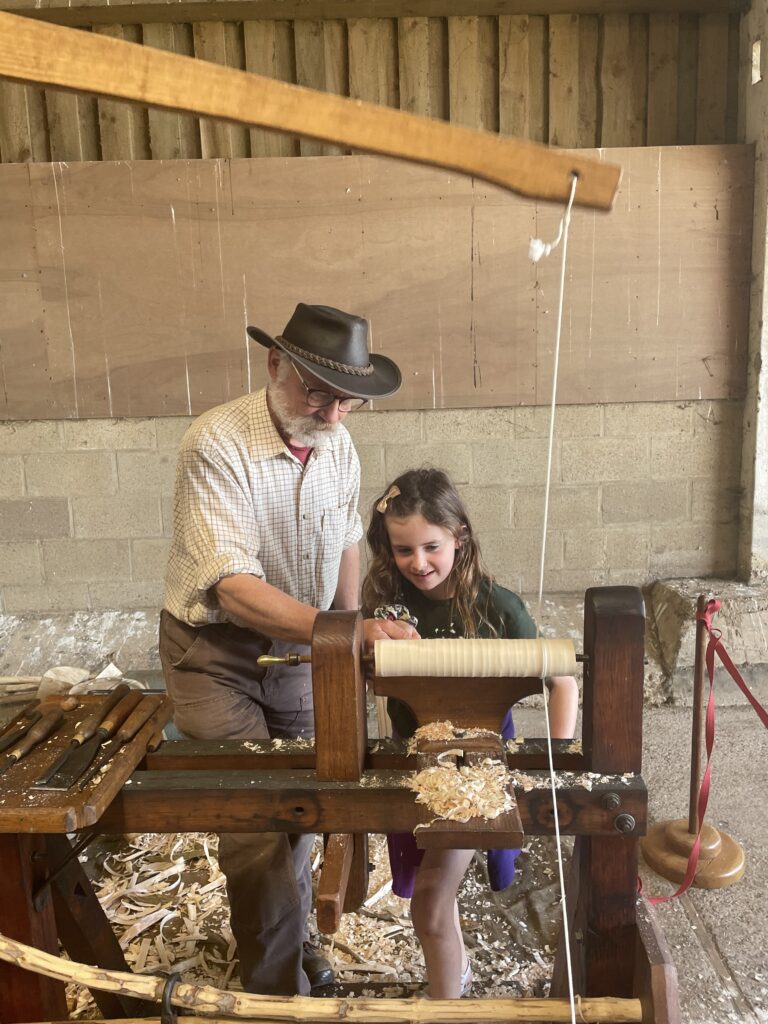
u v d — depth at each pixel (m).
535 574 4.32
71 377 4.03
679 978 2.22
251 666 2.07
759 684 3.84
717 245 4.00
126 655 3.98
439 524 1.80
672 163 3.91
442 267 3.96
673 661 3.86
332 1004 1.31
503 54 3.95
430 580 1.87
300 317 1.86
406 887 2.00
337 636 1.35
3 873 1.44
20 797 1.34
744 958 2.29
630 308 4.04
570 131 4.04
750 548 4.19
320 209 3.89
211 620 2.00
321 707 1.37
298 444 1.96
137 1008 1.99
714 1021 2.07
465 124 4.00
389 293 3.98
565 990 1.66
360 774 1.40
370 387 1.85
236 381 4.05
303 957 2.24
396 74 3.98
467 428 4.16
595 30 3.96
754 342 4.04
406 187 3.88
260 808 1.39
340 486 2.15
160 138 3.97
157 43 3.92
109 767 1.43
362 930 2.41
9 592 4.25
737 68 4.01
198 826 1.42
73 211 3.87
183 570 2.00
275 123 0.83
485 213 3.92
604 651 1.37
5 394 4.03
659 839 2.73
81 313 3.97
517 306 4.02
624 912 1.44
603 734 1.40
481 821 1.20
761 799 3.06
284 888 1.89
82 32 0.79
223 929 2.43
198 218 3.89
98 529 4.20
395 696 1.48
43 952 1.36
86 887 1.79
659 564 4.33
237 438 1.92
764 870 2.67
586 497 4.24
